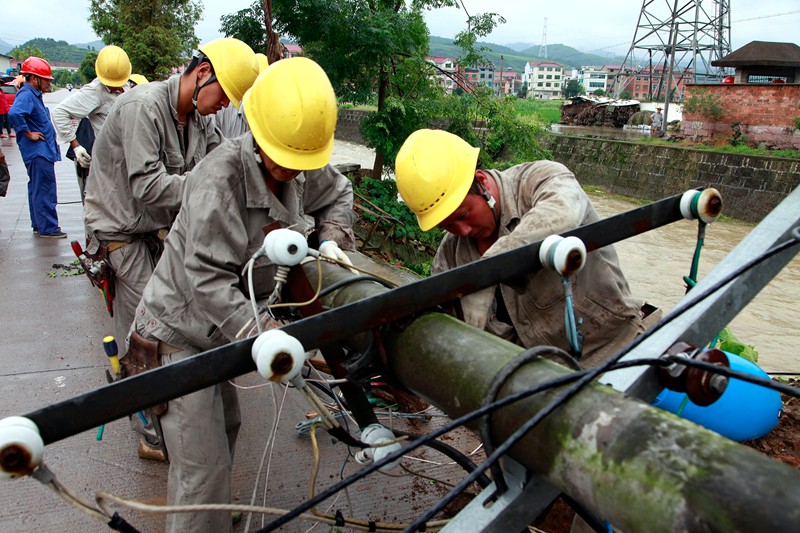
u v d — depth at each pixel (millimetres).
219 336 2480
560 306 2340
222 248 2264
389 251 8172
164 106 3477
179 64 21719
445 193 2168
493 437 1286
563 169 2299
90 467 3299
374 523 1853
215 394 2406
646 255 14227
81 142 6398
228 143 2385
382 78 9422
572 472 1099
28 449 1159
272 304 1780
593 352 2457
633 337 2422
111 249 3543
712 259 14102
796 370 8586
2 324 5012
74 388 4055
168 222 3652
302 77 2242
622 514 1011
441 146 2207
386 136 9094
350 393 1817
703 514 901
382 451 1639
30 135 7219
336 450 3451
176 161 3590
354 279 1820
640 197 22703
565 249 1528
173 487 2416
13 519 2906
